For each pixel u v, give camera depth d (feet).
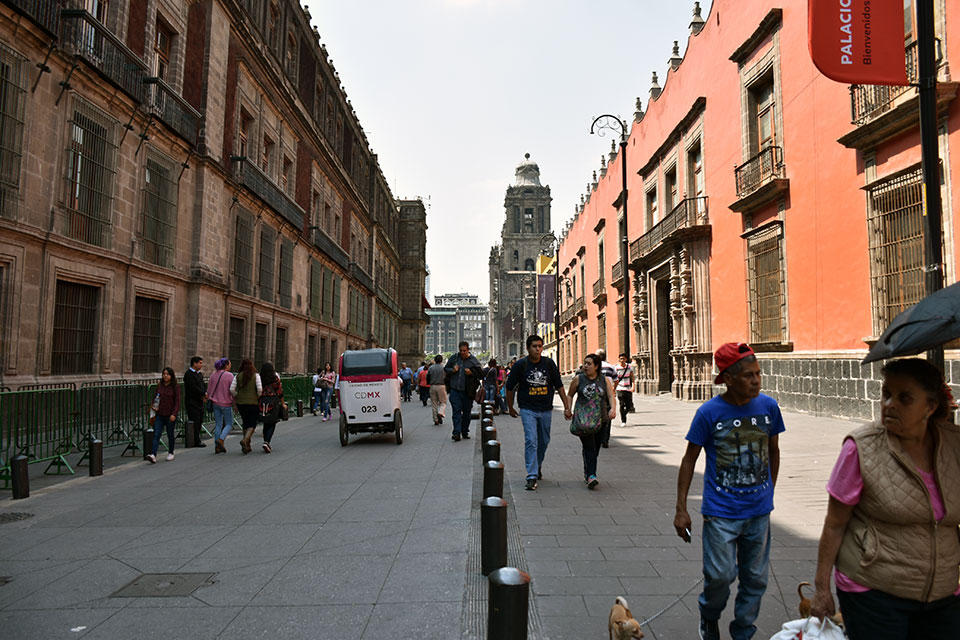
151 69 45.06
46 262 34.55
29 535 17.53
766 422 9.66
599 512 19.43
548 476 25.80
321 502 21.42
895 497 6.64
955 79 29.55
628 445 34.45
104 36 38.27
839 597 7.17
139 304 44.91
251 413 34.14
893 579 6.61
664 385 75.77
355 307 123.65
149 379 44.06
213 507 20.84
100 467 27.35
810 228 42.06
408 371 97.60
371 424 36.65
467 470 27.63
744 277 52.11
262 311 67.31
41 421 27.94
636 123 88.02
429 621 11.37
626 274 60.39
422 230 209.46
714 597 9.62
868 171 35.81
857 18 17.43
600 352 34.68
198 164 52.39
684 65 67.36
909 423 6.65
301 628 11.15
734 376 9.64
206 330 52.85
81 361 38.34
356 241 127.34
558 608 11.89
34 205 33.71
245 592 12.98
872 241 35.19
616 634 9.09
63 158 35.76
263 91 67.15
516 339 321.11
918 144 31.86
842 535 7.15
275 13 73.87
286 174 79.71
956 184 29.45
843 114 38.29
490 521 13.69
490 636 8.49
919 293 32.09
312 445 37.70
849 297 37.73
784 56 45.55
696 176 65.57
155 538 17.12
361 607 12.07
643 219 83.30
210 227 53.83
